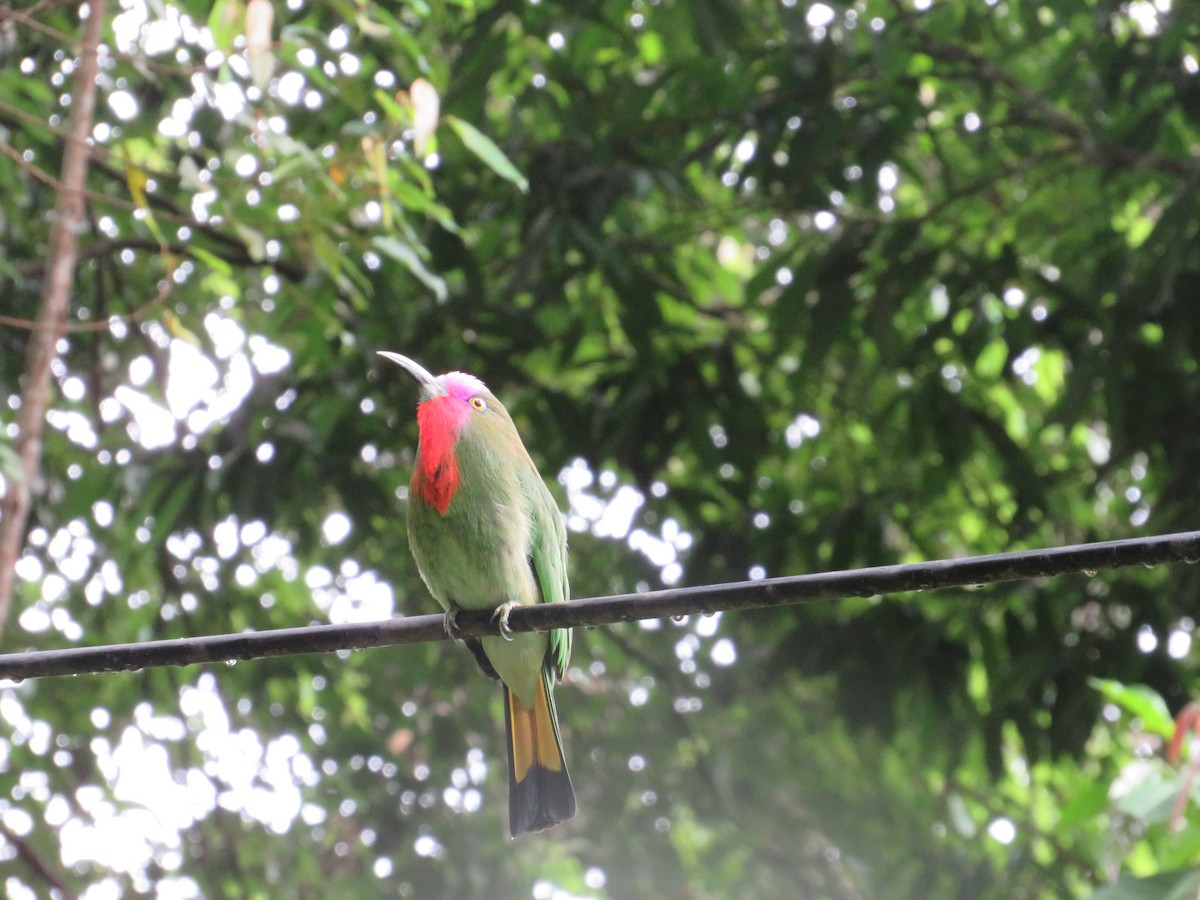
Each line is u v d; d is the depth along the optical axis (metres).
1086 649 10.57
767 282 11.17
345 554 11.59
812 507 12.09
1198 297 10.02
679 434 10.98
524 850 14.23
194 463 10.77
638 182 9.91
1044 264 11.57
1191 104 9.64
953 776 12.12
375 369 10.67
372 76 9.43
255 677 12.59
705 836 14.84
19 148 9.70
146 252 11.18
